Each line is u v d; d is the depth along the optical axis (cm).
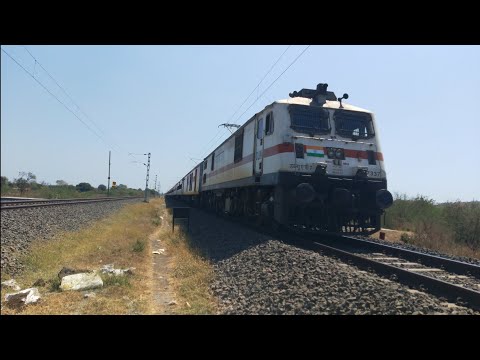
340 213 1388
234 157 2039
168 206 5225
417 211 2498
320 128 1346
